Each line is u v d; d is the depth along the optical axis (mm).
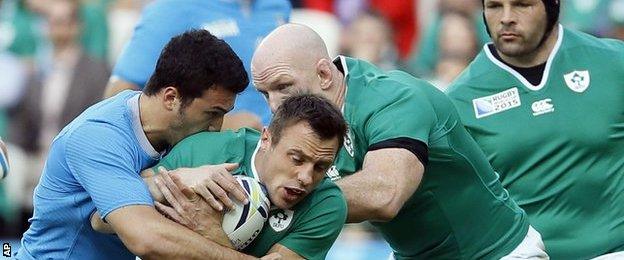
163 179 17328
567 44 22797
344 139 17672
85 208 17859
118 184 17359
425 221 20078
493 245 20469
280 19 25141
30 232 18625
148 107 17672
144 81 24094
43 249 18375
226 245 17234
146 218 17141
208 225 17188
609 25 36594
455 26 35750
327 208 17531
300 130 16734
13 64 34219
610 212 22484
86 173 17469
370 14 37062
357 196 18250
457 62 35531
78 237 18172
